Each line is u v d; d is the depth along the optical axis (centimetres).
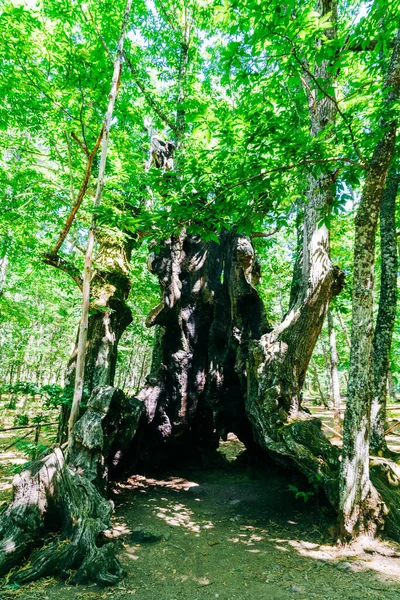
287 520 589
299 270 888
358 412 498
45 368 1947
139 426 775
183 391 829
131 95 1191
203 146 825
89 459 573
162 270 854
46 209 998
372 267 514
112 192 884
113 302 839
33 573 398
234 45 379
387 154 488
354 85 482
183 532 542
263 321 792
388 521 502
